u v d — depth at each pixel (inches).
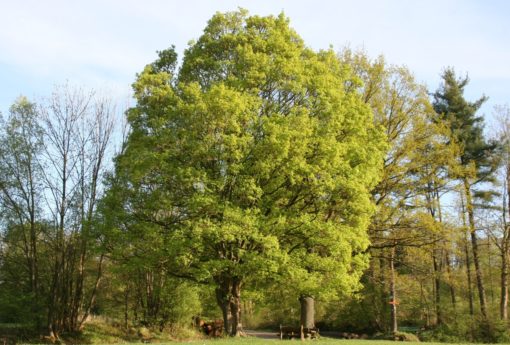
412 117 1166.3
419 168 1147.9
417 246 1163.3
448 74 1664.6
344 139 912.9
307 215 834.8
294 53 889.5
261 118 822.5
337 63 992.2
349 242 867.4
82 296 1179.3
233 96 779.4
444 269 1460.4
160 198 835.4
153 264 864.3
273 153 790.5
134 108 895.7
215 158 811.4
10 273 1107.3
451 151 1136.8
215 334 1278.3
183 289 1218.6
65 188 1105.4
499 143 1520.7
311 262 837.8
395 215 1143.0
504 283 1342.3
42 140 1103.6
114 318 1311.5
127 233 850.1
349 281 852.0
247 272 823.1
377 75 1175.0
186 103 828.6
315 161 837.8
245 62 858.8
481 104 1668.3
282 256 772.0
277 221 815.1
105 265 1263.5
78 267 1136.8
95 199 1117.7
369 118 952.9
